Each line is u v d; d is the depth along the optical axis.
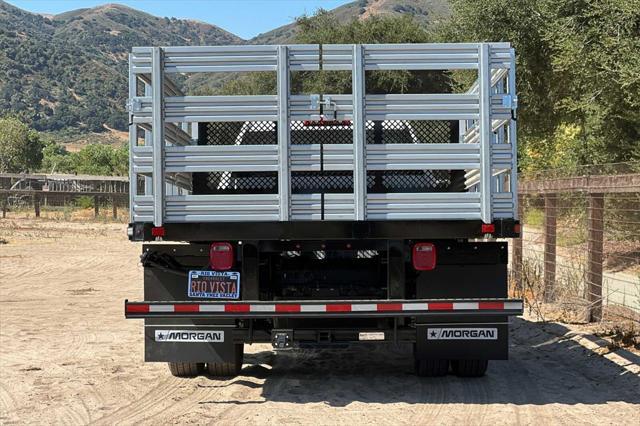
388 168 6.38
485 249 6.79
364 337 6.88
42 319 11.72
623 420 6.09
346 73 24.36
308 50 6.40
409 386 7.30
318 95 6.39
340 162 6.39
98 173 77.50
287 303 6.54
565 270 13.17
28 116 187.12
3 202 43.41
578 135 20.42
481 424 6.00
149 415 6.36
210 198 6.40
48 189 51.28
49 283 16.58
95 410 6.54
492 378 7.61
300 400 6.81
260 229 6.50
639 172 11.09
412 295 7.00
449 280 6.83
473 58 6.42
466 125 7.34
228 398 6.90
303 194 6.40
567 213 13.55
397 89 25.22
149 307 6.63
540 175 15.40
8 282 16.72
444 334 6.84
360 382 7.50
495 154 6.38
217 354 6.95
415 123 7.39
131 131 6.45
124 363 8.48
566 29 15.03
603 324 10.21
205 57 6.43
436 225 6.46
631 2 13.23
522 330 10.38
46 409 6.58
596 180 10.33
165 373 7.97
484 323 6.84
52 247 24.92
